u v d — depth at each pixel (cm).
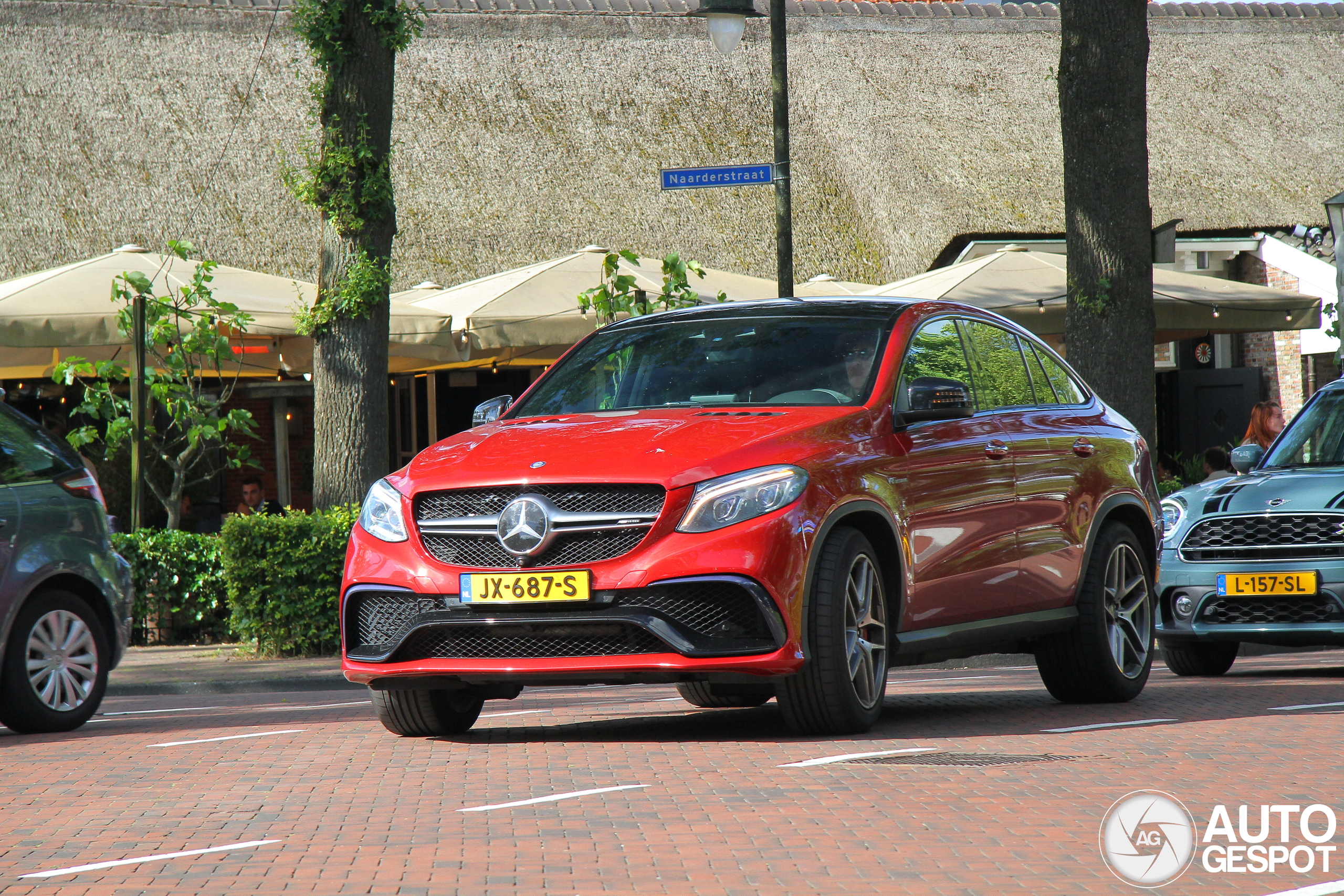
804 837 852
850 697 1177
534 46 4266
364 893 749
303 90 3975
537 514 1140
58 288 2492
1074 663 1455
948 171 4128
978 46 4650
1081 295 2358
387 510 1211
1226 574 1767
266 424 3628
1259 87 4794
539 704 1588
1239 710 1398
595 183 3931
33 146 3666
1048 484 1409
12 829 934
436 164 3875
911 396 1271
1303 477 1797
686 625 1120
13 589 1393
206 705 1725
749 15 2430
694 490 1134
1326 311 2633
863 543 1192
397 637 1186
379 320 2266
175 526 2444
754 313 1397
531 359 3144
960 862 791
